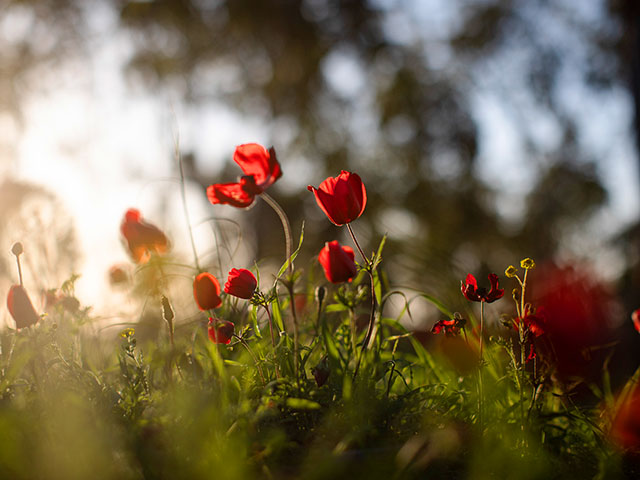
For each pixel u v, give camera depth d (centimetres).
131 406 56
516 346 65
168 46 410
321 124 408
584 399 71
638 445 59
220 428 52
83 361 71
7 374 59
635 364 143
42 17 407
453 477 53
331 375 62
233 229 91
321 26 406
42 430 51
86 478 47
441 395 63
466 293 61
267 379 62
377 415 58
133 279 89
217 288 63
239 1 391
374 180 390
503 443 55
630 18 277
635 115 273
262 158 68
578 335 65
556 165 400
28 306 59
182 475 47
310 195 384
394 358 72
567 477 54
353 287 71
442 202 390
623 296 223
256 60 418
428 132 402
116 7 404
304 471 49
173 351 59
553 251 384
